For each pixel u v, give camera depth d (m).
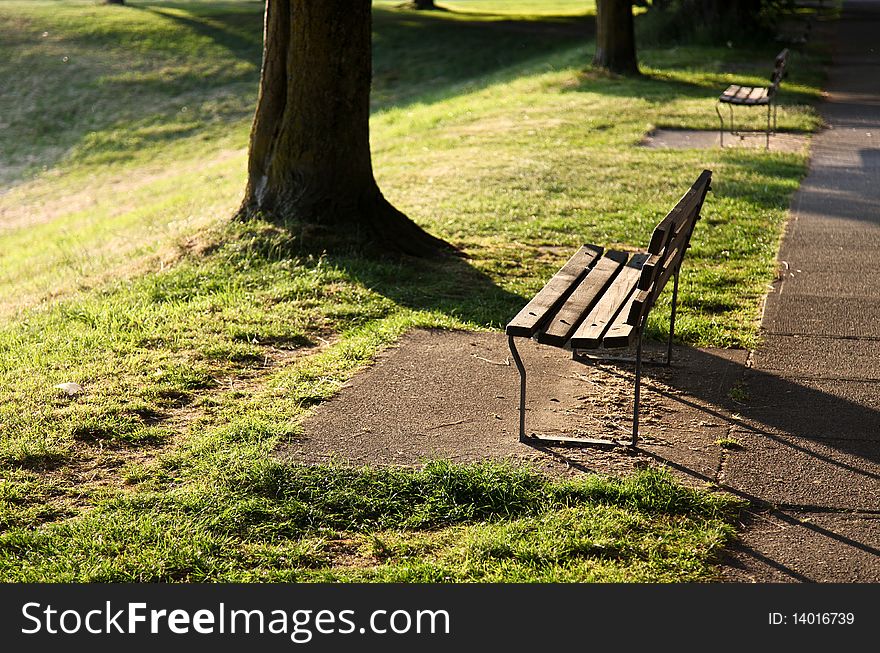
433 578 3.91
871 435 5.11
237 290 7.75
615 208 10.50
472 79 31.48
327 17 8.66
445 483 4.55
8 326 7.49
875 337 6.59
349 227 8.88
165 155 25.34
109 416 5.44
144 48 34.72
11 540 4.18
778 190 11.13
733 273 8.09
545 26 42.31
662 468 4.77
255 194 9.31
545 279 8.17
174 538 4.18
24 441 5.06
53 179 23.56
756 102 13.30
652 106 17.95
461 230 9.69
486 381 5.94
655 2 40.28
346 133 8.92
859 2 50.91
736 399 5.61
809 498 4.47
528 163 13.06
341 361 6.26
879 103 18.06
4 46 33.88
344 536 4.27
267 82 9.15
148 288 7.93
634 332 4.92
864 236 9.19
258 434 5.14
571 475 4.71
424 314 7.16
